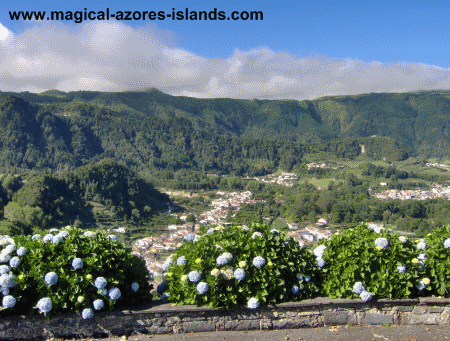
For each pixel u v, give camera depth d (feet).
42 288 16.30
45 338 16.61
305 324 17.74
